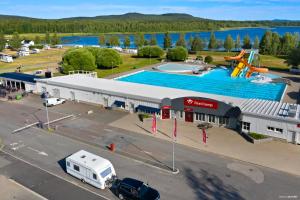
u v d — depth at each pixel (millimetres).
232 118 48812
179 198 30547
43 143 44625
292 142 42969
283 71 101125
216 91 77625
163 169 36406
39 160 39312
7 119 55531
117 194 31203
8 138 46594
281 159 38344
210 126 49656
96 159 34219
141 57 138250
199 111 50812
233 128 49156
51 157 40125
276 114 44250
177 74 99250
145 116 54094
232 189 31953
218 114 49188
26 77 79500
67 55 97688
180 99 51875
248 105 49375
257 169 35969
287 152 40250
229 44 160125
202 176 34688
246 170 35812
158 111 54594
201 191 31734
